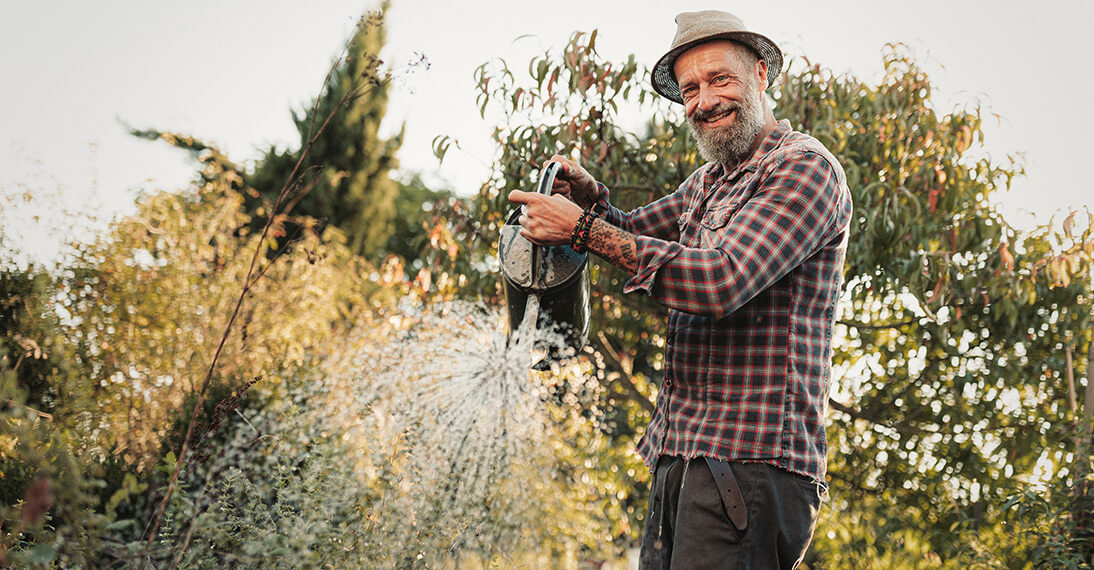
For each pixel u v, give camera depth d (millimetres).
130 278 4852
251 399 3285
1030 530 3557
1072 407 4176
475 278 4477
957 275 4156
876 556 4090
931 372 4465
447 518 2482
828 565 4109
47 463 1729
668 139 4379
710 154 1913
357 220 11453
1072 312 4297
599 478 3941
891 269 4105
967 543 3916
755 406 1751
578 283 2131
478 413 2609
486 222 4508
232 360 3943
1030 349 4402
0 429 1853
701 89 1873
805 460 1737
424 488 2498
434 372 2662
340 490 2432
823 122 4086
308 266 5324
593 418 3500
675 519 1805
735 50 1880
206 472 2451
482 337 2688
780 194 1730
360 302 5621
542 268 2082
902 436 4359
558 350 2248
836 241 1839
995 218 4242
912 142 4141
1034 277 4129
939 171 4023
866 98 4176
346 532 2342
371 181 11547
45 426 1792
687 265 1649
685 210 2215
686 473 1783
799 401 1756
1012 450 4246
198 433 3133
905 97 4121
